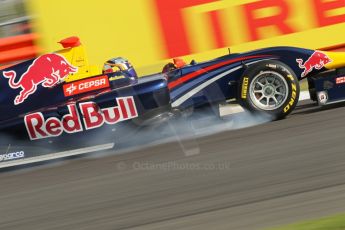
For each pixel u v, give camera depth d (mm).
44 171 25500
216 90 29062
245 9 39938
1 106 27859
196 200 18516
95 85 28234
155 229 16734
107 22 39312
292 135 24688
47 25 39312
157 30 39562
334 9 40531
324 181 18469
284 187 18484
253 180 19547
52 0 39219
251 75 28328
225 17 39812
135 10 39438
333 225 14945
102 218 18094
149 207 18484
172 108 28062
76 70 28531
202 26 39750
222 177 20344
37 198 21234
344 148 21484
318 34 40469
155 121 27531
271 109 28344
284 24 40188
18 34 39406
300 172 19609
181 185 20156
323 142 22766
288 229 15203
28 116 27547
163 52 39688
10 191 22969
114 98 27609
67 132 27578
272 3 40062
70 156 27750
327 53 29922
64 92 28125
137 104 27562
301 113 29891
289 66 29609
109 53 39438
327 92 29500
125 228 17094
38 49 39500
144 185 20766
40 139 27609
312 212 16234
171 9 39562
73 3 39219
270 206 17172
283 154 21953
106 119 27609
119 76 28234
